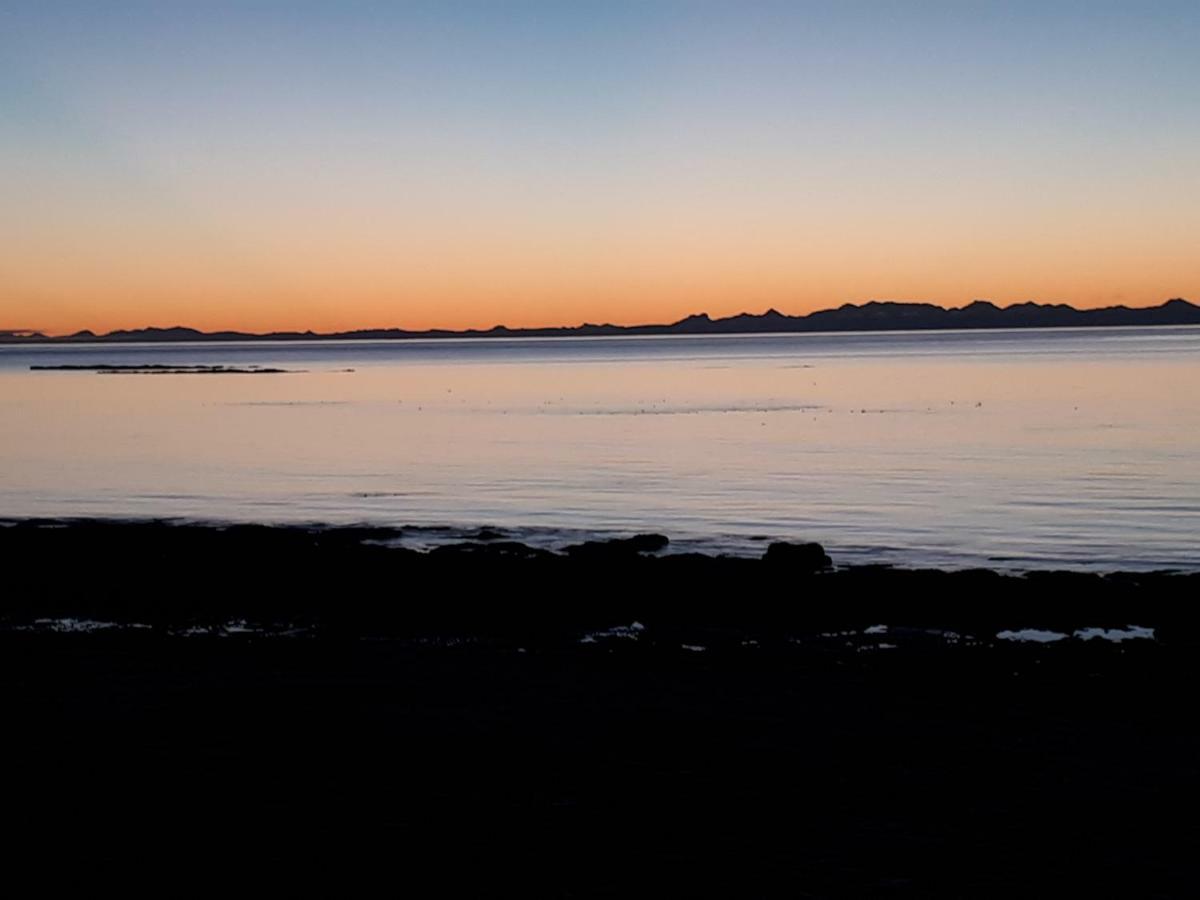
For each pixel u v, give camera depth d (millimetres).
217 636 18438
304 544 26438
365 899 9477
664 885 9688
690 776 12062
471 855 10258
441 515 33688
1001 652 17125
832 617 19641
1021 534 29188
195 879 9812
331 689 15266
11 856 10266
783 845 10414
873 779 11961
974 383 95000
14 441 56906
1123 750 12766
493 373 138875
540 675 15938
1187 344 193625
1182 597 20453
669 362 168750
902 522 31297
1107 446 47562
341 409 78438
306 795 11586
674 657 16906
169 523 31188
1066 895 9453
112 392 102562
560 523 31953
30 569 24016
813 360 162500
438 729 13578
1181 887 9562
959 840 10484
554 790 11711
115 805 11359
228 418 71250
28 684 15562
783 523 31484
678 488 38344
